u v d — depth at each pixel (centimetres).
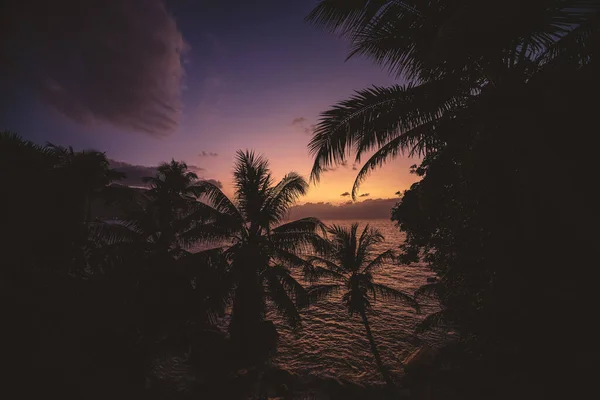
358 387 1132
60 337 460
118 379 527
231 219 1056
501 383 335
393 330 1953
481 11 282
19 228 502
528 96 300
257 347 1053
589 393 258
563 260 285
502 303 336
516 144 310
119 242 1097
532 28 298
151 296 751
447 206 544
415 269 4094
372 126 492
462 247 482
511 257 330
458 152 481
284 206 1117
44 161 635
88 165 1023
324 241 1113
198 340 1071
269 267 1079
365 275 1416
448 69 443
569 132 268
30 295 479
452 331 1870
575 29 370
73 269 675
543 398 289
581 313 271
